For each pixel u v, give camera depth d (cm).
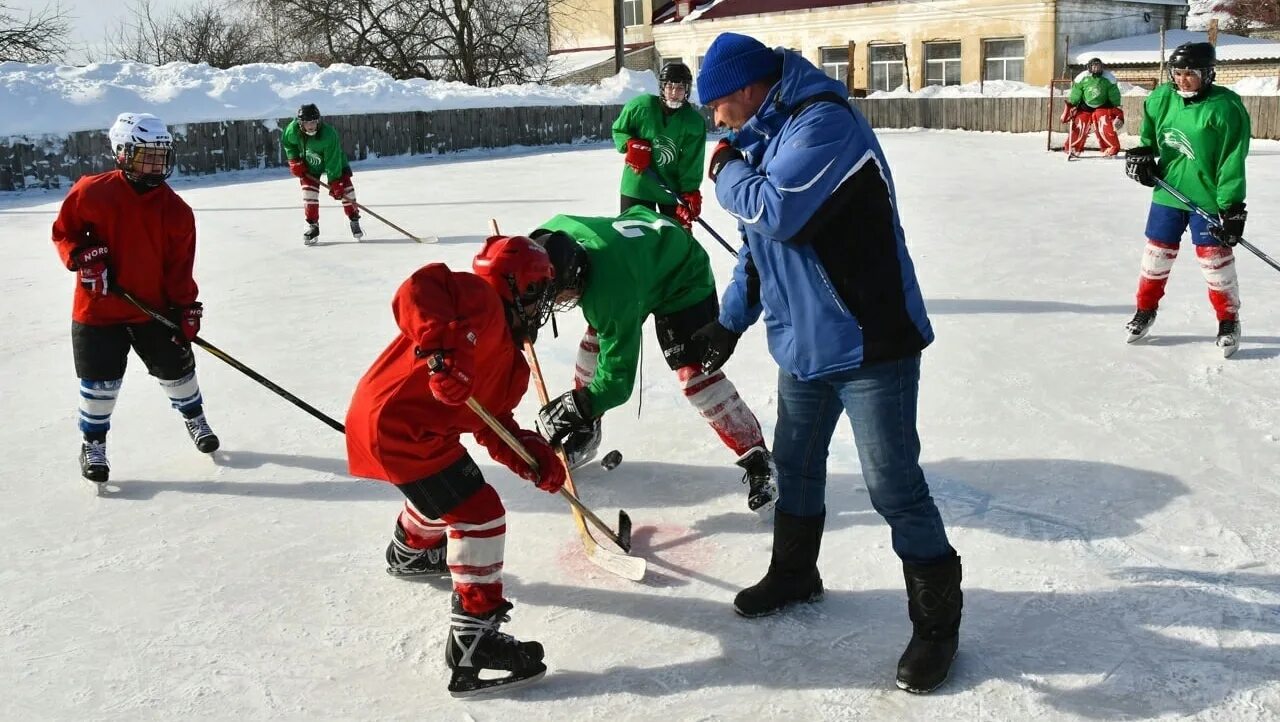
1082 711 260
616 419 486
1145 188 1260
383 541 369
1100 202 1145
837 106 257
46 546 368
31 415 511
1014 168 1560
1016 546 346
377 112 2030
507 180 1566
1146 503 375
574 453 414
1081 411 473
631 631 306
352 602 327
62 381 567
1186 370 529
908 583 276
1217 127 517
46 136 1591
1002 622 301
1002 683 273
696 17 3547
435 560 337
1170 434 441
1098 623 298
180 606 326
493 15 3009
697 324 374
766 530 368
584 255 327
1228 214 521
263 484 421
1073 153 1697
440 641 304
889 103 2634
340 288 795
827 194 254
